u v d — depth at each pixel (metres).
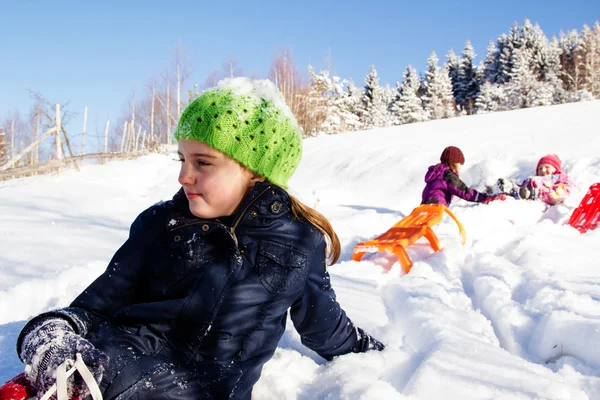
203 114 1.52
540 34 57.72
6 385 1.27
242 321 1.51
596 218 4.86
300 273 1.60
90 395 1.25
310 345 1.84
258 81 1.67
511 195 5.61
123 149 20.16
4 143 26.14
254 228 1.58
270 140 1.58
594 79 47.56
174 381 1.38
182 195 1.65
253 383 1.58
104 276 1.59
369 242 3.97
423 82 60.50
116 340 1.40
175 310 1.48
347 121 32.34
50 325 1.37
